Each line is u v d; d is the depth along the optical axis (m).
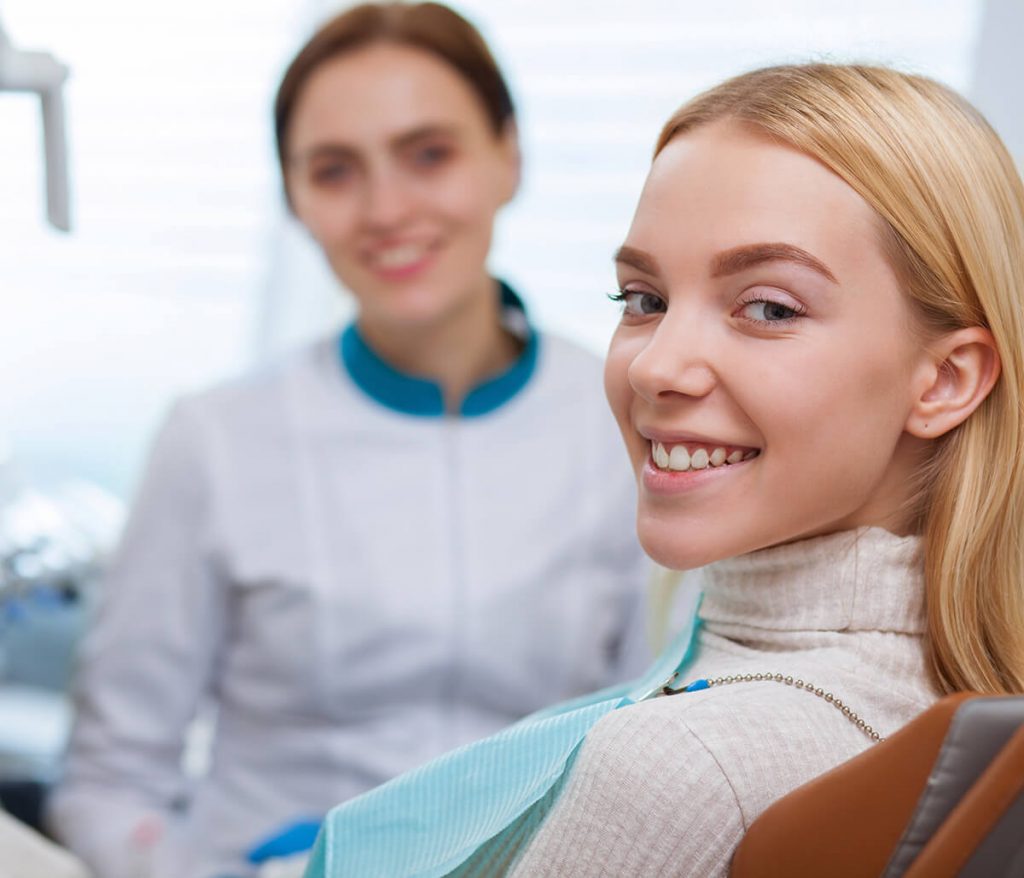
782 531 0.64
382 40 1.48
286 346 2.21
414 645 1.49
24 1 2.29
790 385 0.61
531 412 1.57
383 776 1.46
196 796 1.53
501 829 0.59
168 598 1.53
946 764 0.48
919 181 0.63
